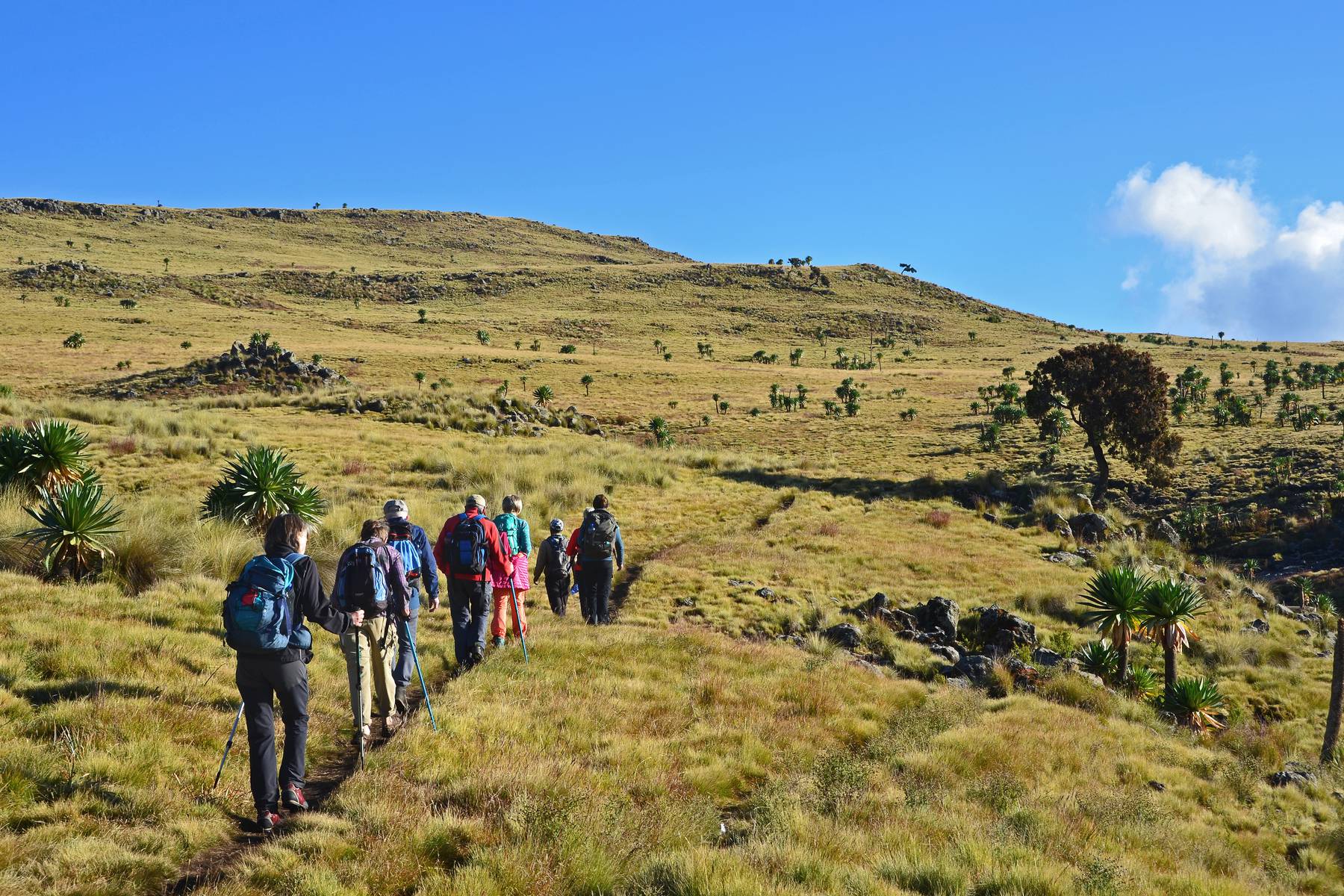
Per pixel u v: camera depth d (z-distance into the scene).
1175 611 19.27
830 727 9.16
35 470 15.62
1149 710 15.75
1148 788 10.66
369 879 4.44
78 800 4.88
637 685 9.09
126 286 199.00
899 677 14.21
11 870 4.04
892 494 34.88
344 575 6.39
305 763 5.91
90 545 10.97
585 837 5.00
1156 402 59.84
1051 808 8.04
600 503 13.07
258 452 16.88
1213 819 10.28
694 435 95.38
